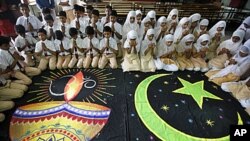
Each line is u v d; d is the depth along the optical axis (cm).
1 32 438
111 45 385
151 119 277
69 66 378
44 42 367
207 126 271
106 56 389
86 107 293
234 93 325
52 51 376
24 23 398
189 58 405
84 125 264
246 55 338
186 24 406
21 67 350
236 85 329
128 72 375
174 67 382
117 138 248
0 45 309
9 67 326
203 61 397
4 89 300
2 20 427
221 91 337
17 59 342
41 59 377
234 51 383
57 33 368
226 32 561
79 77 355
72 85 336
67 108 290
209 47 415
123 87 336
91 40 378
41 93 317
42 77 353
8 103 282
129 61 381
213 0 604
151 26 425
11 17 443
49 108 289
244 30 395
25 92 317
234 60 350
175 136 255
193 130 264
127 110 290
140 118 278
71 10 511
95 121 271
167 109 295
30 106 292
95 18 394
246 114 293
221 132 263
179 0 606
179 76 371
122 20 543
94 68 383
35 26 411
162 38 411
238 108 304
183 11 546
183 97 320
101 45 385
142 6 558
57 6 566
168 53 394
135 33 364
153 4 567
